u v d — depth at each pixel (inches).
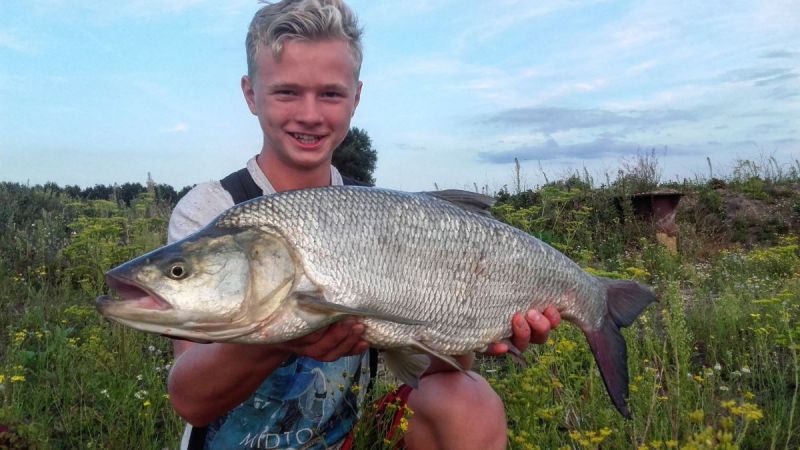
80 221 82.4
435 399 30.3
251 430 29.1
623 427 33.4
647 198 115.2
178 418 38.0
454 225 27.5
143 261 23.5
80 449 36.4
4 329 57.2
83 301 63.8
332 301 24.7
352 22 31.8
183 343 27.8
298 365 29.5
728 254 101.5
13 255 80.3
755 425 36.3
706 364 48.2
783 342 41.6
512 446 32.6
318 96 30.5
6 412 32.2
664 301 62.0
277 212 24.6
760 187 144.8
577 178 131.2
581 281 31.0
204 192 30.5
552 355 37.8
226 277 23.5
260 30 30.7
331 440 30.5
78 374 44.7
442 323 27.2
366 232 25.5
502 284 28.6
